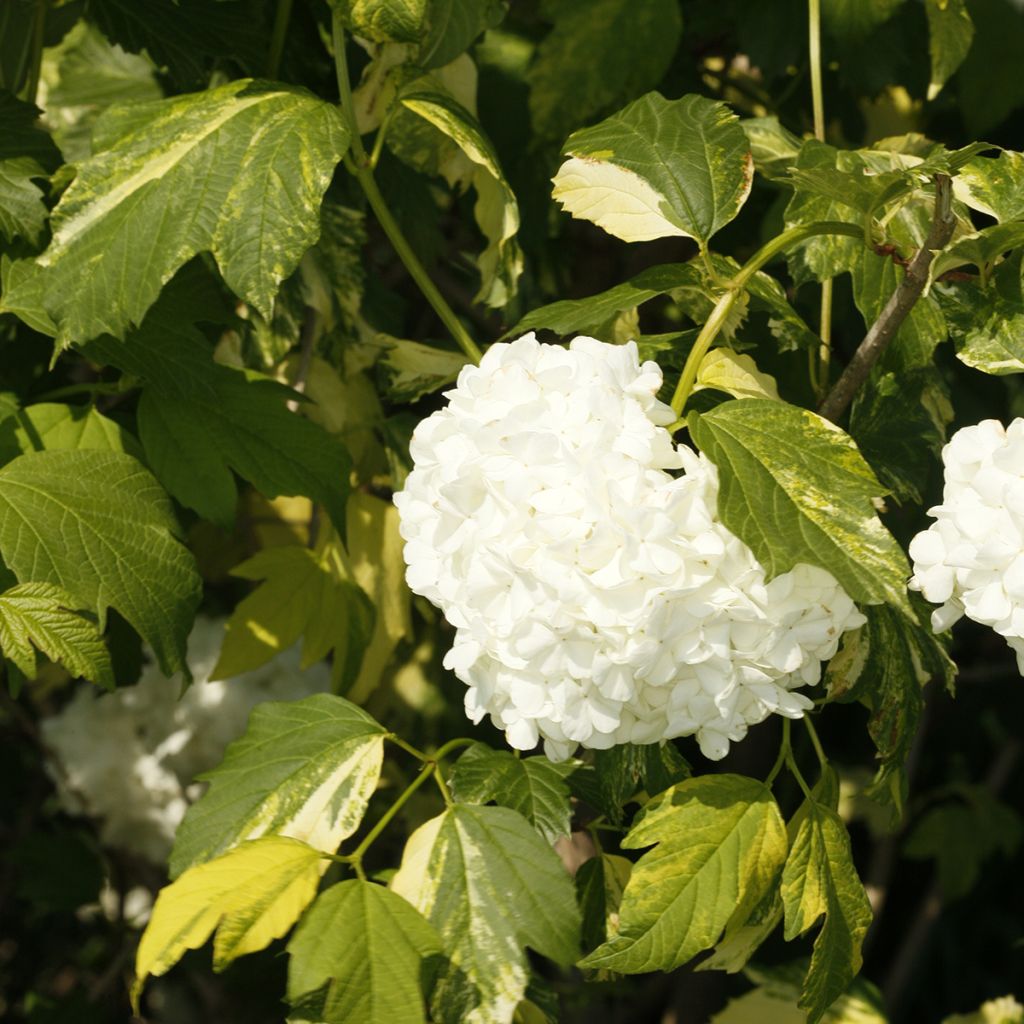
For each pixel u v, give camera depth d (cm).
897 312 67
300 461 74
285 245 67
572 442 62
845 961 65
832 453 62
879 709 68
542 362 64
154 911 61
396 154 79
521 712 62
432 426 64
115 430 73
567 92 84
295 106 69
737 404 63
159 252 67
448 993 62
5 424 71
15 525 67
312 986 60
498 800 66
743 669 63
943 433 74
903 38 90
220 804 66
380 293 90
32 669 65
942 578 62
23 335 82
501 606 62
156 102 70
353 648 83
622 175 68
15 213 71
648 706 63
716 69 101
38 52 80
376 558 85
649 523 61
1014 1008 97
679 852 64
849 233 67
